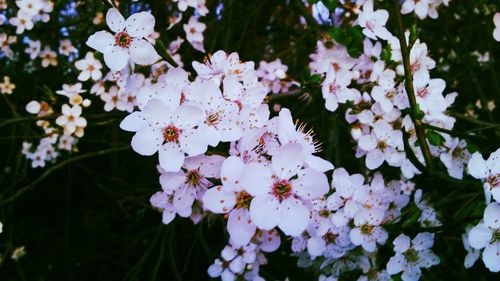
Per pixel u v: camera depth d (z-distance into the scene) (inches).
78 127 6.6
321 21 8.4
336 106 5.1
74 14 9.4
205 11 7.0
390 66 4.8
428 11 6.1
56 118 6.4
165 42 8.1
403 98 4.7
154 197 4.2
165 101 3.6
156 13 8.7
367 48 5.0
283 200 3.2
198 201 5.2
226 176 3.2
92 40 4.0
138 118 3.5
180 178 3.5
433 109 4.7
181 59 8.7
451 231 4.5
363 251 4.8
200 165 3.5
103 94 6.6
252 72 4.4
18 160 8.8
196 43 7.3
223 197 3.2
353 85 5.5
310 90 5.3
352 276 4.9
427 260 4.5
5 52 8.1
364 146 5.0
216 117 3.5
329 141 7.0
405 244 4.4
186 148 3.4
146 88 3.7
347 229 4.5
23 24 7.1
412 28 4.0
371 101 5.1
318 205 4.3
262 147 3.5
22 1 7.0
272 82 7.1
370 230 4.5
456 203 7.2
